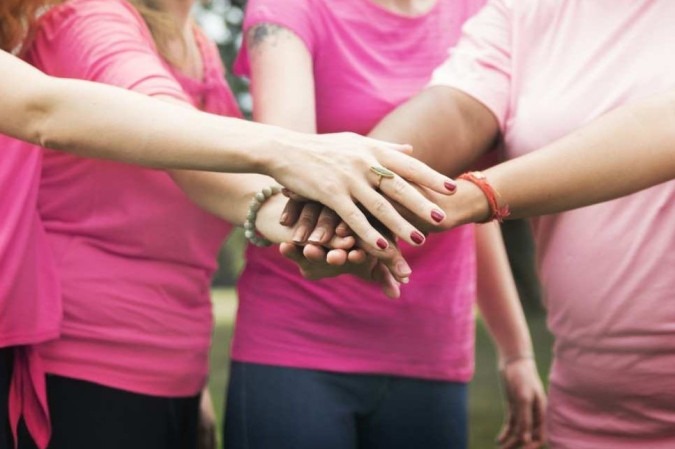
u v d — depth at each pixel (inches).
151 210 133.3
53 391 129.1
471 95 129.9
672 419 125.0
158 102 120.0
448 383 147.8
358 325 141.8
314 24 140.6
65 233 132.6
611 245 124.1
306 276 129.0
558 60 127.9
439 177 118.2
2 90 118.7
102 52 129.5
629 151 117.8
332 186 117.8
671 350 122.9
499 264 166.2
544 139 126.6
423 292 144.0
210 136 118.3
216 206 131.7
